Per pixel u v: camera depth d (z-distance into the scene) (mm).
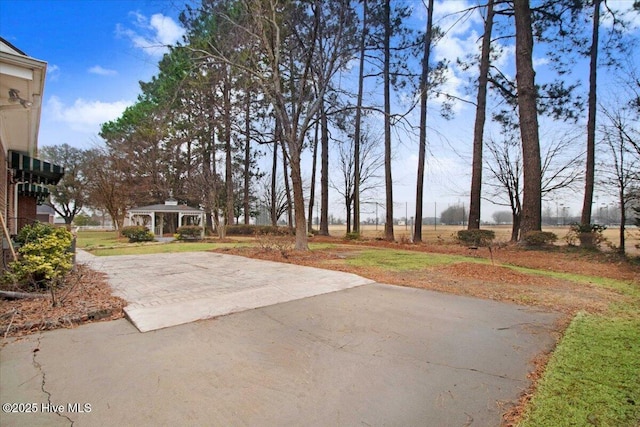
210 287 5406
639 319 3865
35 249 4645
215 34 10516
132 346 2986
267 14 10047
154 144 22188
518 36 11133
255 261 8836
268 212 32000
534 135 10953
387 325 3660
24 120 5883
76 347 2945
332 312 4125
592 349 2955
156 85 17594
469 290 5324
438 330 3514
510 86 14461
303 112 12328
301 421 1952
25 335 3213
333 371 2582
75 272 6324
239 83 11555
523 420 1942
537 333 3426
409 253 10523
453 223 20125
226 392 2252
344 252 10789
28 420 1921
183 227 19469
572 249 10039
